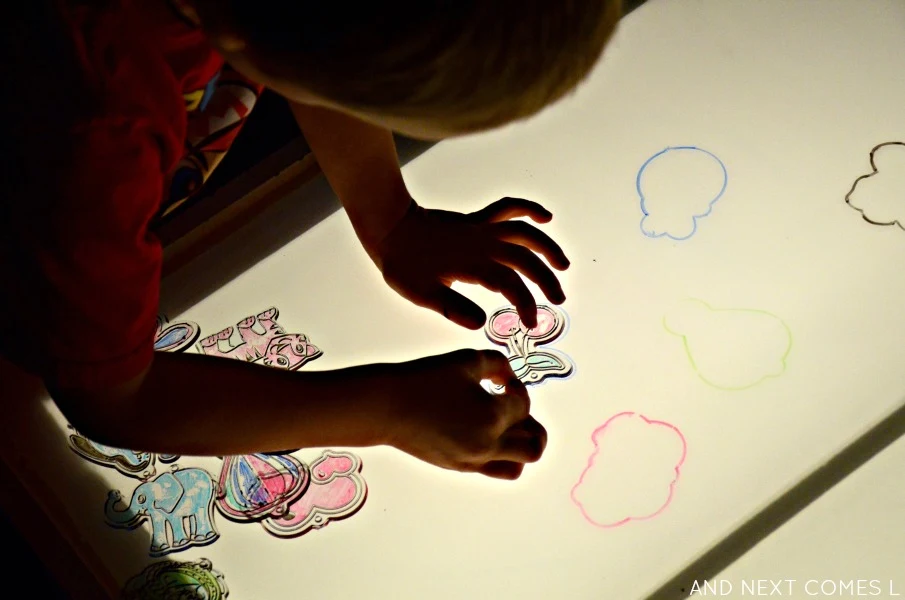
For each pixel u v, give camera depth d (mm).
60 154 403
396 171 688
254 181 776
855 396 562
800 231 661
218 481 597
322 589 539
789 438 551
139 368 470
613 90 795
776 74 775
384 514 569
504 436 568
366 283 704
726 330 614
